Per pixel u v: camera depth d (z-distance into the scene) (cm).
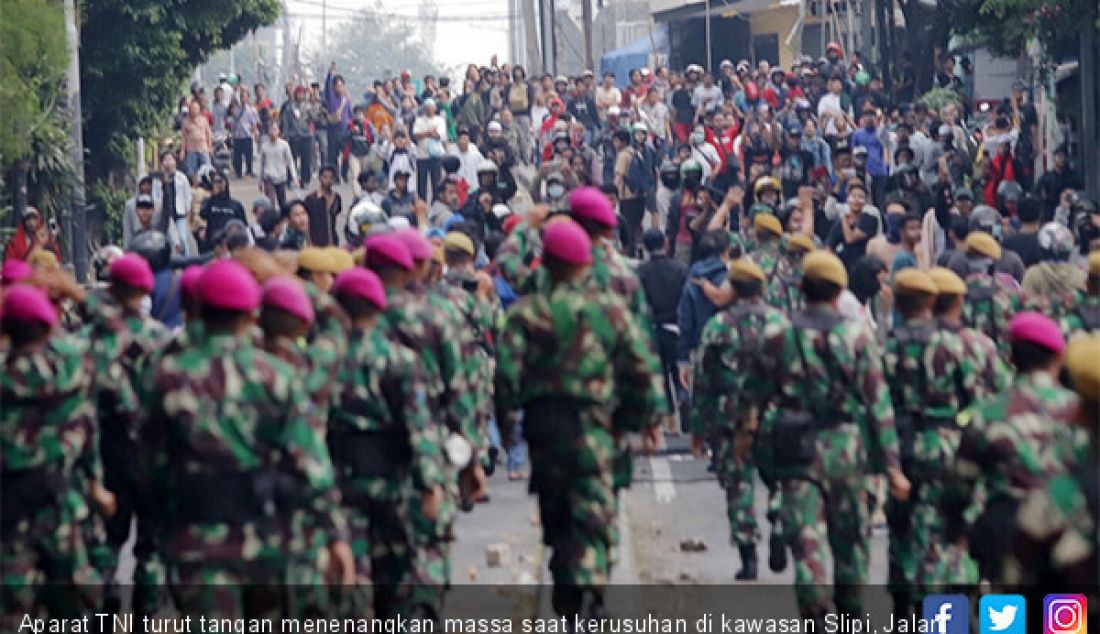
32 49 5897
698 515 3359
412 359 2125
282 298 1925
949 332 2308
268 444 1819
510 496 3588
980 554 1770
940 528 2288
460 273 3206
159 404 1819
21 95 5922
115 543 2284
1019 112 7175
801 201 4650
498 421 2266
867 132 7212
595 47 18912
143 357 2227
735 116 7862
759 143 7394
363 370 2125
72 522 2022
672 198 5144
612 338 2205
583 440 2194
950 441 2295
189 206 6312
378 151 8725
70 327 2683
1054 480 1686
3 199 6319
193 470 1809
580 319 2197
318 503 1827
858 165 6900
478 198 5316
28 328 2003
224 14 8638
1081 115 7050
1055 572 1695
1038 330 1781
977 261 3067
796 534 2214
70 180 6675
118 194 8312
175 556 1814
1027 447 1745
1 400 2000
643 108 8931
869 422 2214
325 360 2075
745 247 4384
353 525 2128
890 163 7338
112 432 2244
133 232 6059
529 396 2219
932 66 9206
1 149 5978
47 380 2003
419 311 2214
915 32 9312
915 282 2320
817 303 2248
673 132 8906
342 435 2133
